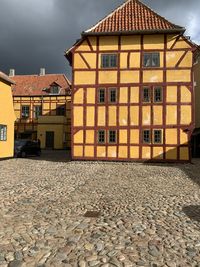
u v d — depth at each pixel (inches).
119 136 916.6
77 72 938.1
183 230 266.7
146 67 917.2
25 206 346.9
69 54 970.1
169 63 910.4
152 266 196.5
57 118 1708.9
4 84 959.6
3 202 364.2
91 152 924.6
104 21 971.9
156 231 263.1
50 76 1950.1
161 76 910.4
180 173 657.0
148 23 943.0
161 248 225.5
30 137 1818.4
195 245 232.2
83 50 939.3
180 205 358.0
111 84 925.2
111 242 236.4
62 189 453.4
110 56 930.1
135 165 836.0
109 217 305.3
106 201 376.5
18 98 1841.8
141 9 996.6
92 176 601.6
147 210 333.7
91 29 940.0
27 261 202.4
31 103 1828.2
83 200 381.4
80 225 277.6
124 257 209.2
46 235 250.5
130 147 911.7
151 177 592.4
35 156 1162.0
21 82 1931.6
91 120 928.3
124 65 924.0
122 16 981.8
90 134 927.7
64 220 293.4
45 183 506.6
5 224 278.5
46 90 1850.4
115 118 919.7
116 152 915.4
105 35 927.0
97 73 930.7
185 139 895.1
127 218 301.9
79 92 935.0
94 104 928.9
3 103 952.9
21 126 1829.5
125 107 917.8
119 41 928.3
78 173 647.1
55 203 363.9
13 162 889.5
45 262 201.2
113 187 474.6
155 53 916.6
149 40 919.7
